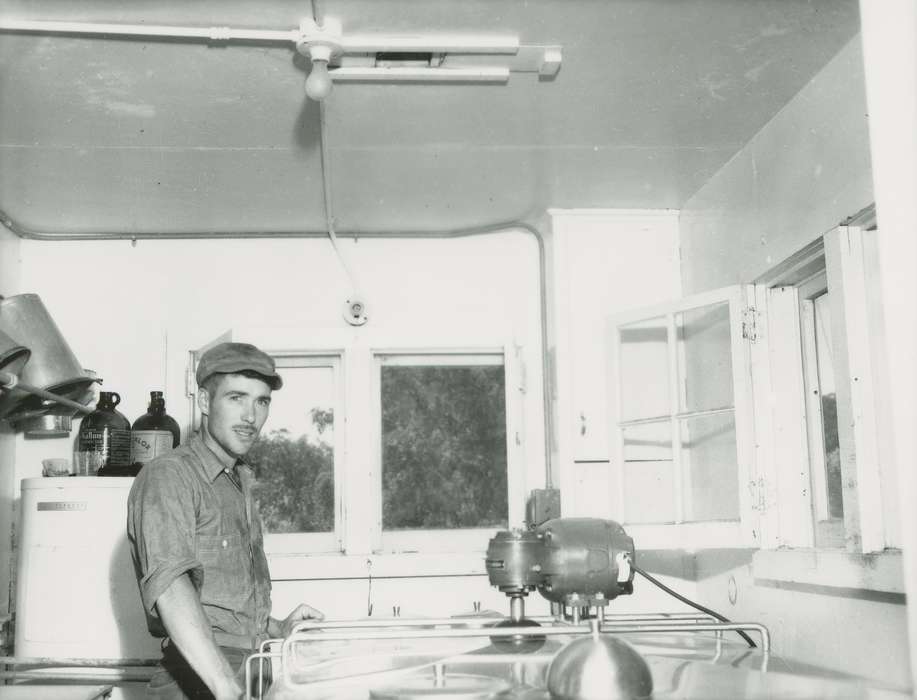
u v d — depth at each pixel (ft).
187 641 7.53
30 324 11.87
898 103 5.23
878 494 8.21
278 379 9.60
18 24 8.34
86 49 8.83
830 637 8.89
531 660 6.12
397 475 13.70
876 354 8.44
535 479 13.64
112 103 9.92
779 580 9.98
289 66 9.24
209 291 13.78
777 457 10.37
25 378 11.62
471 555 13.05
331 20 8.46
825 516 10.09
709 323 12.28
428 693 5.35
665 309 11.87
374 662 7.14
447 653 7.06
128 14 8.29
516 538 7.25
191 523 8.27
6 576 12.68
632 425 12.36
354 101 10.03
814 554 8.96
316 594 12.87
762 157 10.73
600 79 9.71
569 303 13.39
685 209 13.44
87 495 11.03
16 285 13.46
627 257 13.56
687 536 10.94
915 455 5.08
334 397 13.74
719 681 5.97
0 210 12.81
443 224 13.93
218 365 9.13
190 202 12.71
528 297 13.99
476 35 8.80
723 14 8.52
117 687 11.07
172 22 8.45
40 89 9.59
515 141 11.21
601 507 12.98
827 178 9.12
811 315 10.55
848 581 8.31
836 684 5.91
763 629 7.32
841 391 8.55
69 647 10.83
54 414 12.59
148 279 13.74
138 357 13.55
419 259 14.07
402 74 9.39
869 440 8.30
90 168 11.55
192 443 9.20
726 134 11.02
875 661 8.07
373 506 13.47
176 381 13.53
